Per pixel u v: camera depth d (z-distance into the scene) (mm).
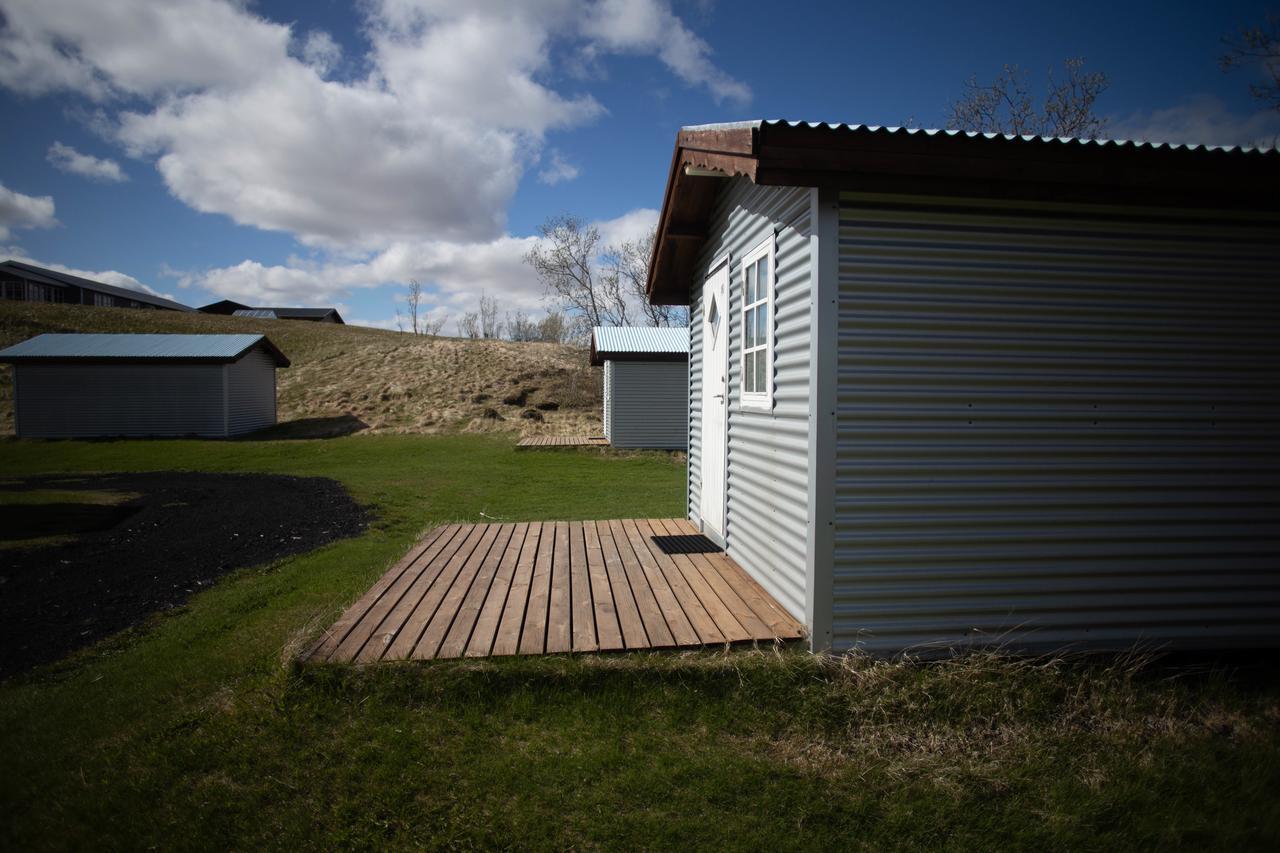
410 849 2260
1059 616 3504
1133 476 3566
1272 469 3680
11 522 8023
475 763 2688
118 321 37062
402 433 20609
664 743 2832
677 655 3232
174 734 2955
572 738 2852
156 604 5062
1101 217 3516
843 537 3354
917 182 3244
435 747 2791
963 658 3328
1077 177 3213
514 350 31766
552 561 5090
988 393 3447
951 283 3400
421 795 2521
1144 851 2301
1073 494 3518
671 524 6684
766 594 4152
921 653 3418
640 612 3803
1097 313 3523
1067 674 3262
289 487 11227
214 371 20078
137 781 2617
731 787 2564
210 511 8938
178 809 2461
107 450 17266
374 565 5953
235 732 2895
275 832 2352
